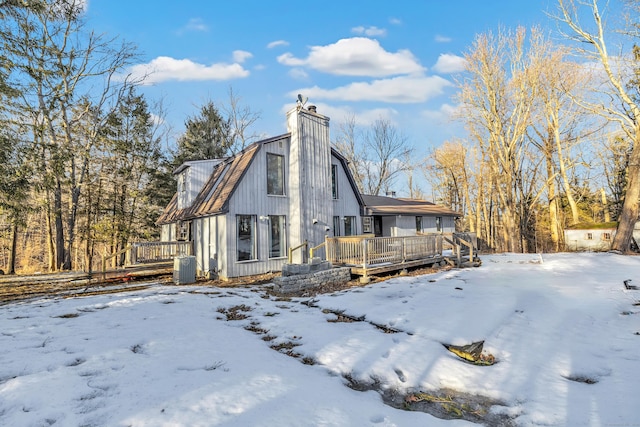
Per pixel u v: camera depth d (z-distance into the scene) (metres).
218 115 32.78
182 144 30.50
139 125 23.38
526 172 30.27
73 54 18.73
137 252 14.05
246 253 13.20
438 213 23.39
